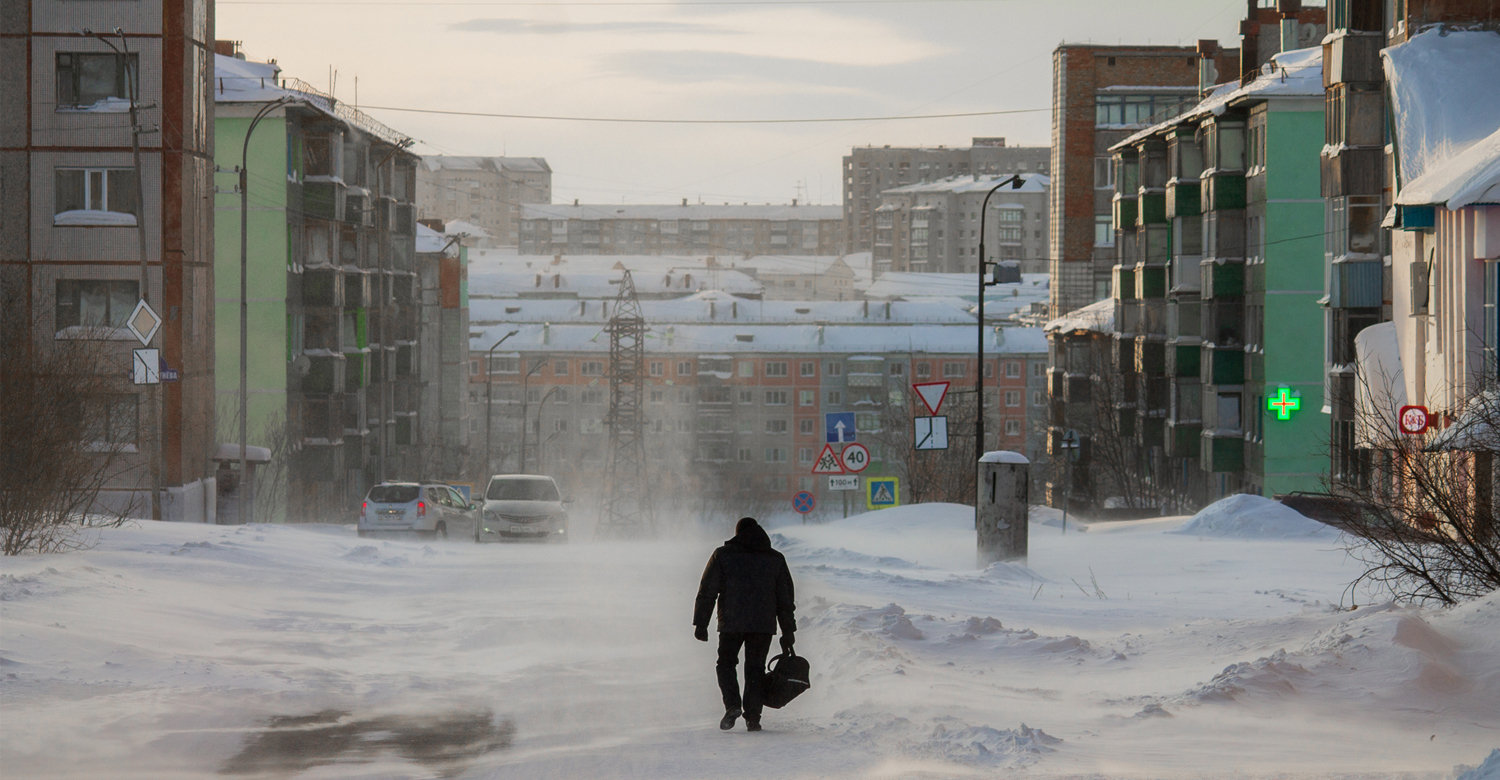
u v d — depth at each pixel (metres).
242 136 129.38
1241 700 22.89
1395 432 37.22
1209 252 129.25
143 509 98.88
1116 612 39.97
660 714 22.75
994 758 17.94
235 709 22.34
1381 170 93.75
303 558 51.53
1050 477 186.38
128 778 17.53
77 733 19.98
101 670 25.00
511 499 73.50
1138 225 149.25
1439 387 66.62
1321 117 120.31
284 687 24.28
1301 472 120.81
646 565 52.91
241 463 93.88
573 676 26.39
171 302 101.69
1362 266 96.19
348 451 148.00
